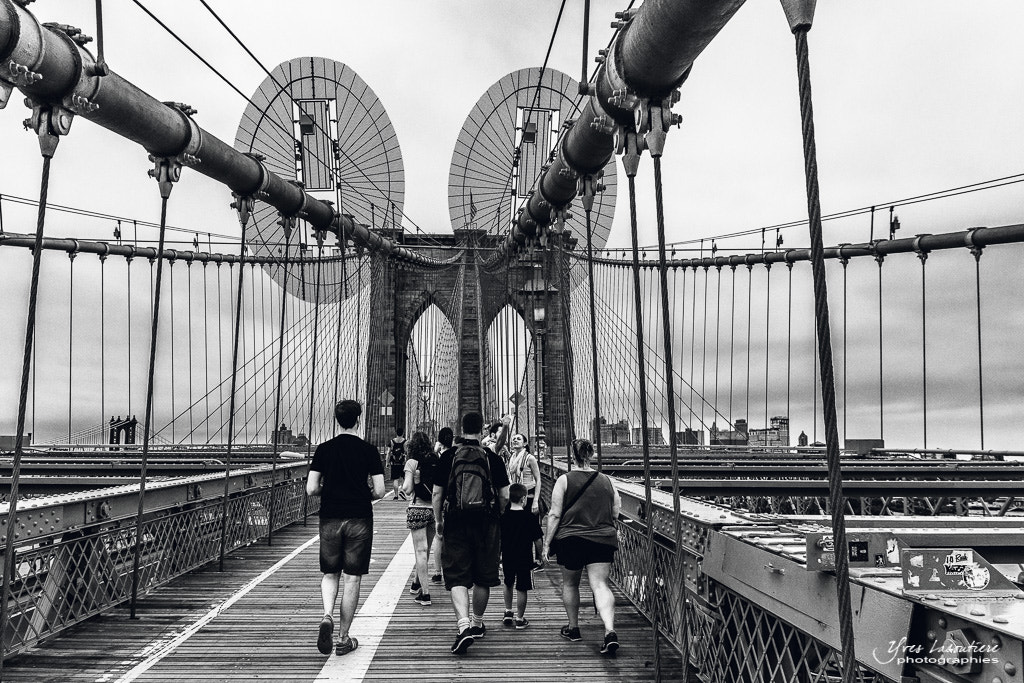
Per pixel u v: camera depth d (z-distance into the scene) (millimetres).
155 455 15570
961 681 2074
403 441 16078
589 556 5074
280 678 4453
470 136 18469
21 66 4555
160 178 6699
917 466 12688
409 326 25906
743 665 3543
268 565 8320
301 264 12828
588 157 6531
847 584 2240
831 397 2250
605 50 4566
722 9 3404
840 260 16328
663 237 3846
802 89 2285
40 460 13203
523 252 13406
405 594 6867
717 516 4145
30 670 4586
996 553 3303
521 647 5121
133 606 5922
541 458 11727
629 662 4766
